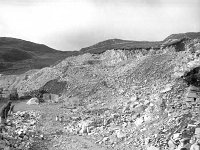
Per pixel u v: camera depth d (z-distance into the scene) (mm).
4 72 117625
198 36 77125
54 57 163250
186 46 68000
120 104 52969
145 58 67938
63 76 77125
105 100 59312
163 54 65000
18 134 39969
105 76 70188
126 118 45688
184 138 34406
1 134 37125
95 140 41875
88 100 61969
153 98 47688
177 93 45312
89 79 71500
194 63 52625
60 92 70875
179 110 40875
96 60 79812
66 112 54594
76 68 78250
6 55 162625
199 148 31656
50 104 62719
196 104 41188
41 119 51156
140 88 56688
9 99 69875
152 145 36469
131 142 39062
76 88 69188
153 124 40562
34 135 42562
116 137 41312
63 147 39375
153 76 58500
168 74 55750
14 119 50000
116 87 62812
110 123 45812
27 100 68625
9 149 33656
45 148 38719
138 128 41562
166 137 36625
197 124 36000
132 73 64250
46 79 79500
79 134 44406
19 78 93438
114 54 77812
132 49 76188
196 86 45000
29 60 151875
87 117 49969
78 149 38688
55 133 44938
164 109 42500
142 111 45969
